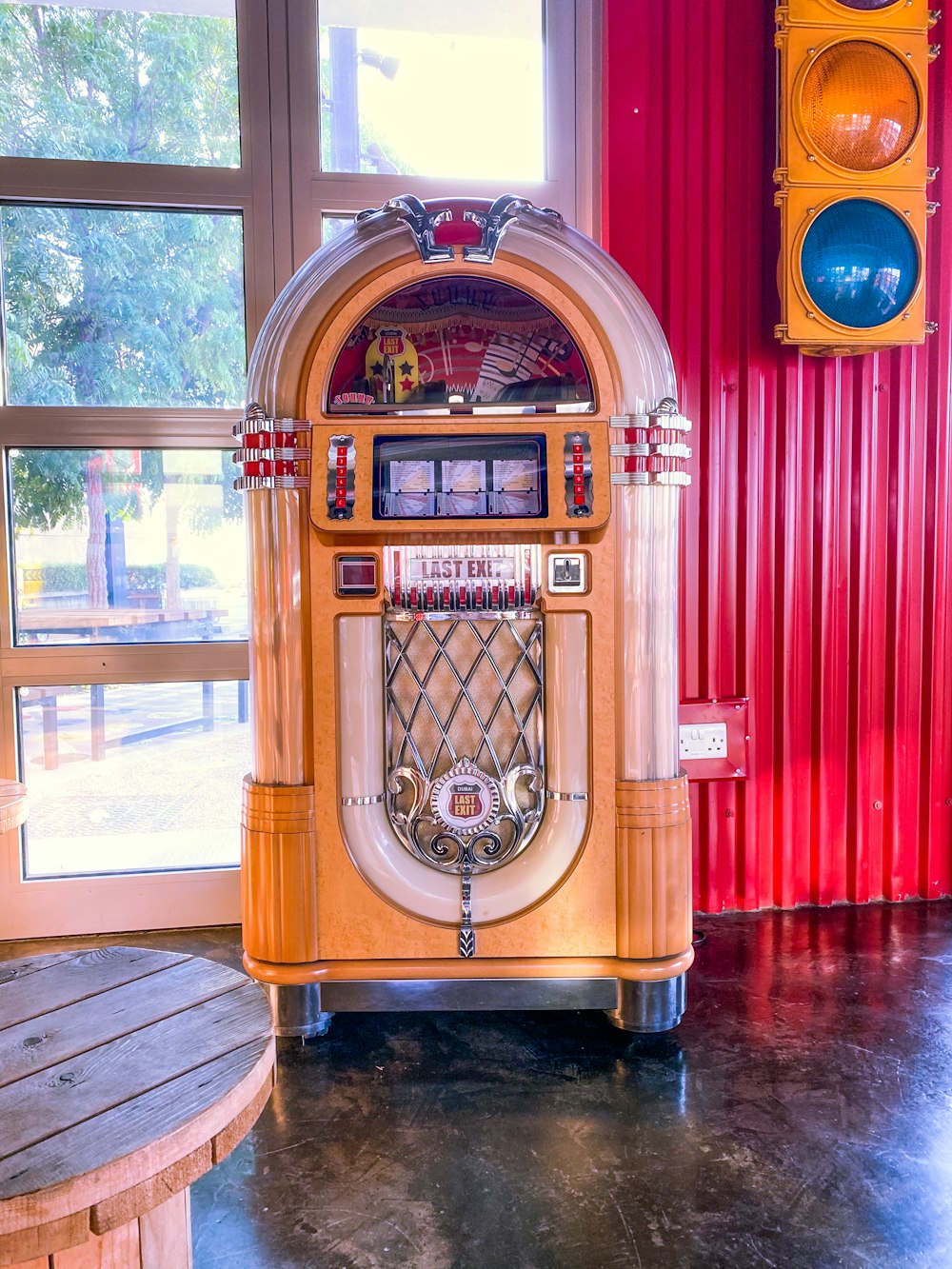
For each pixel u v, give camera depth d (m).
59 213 2.52
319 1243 1.39
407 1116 1.73
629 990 1.99
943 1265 1.34
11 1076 0.91
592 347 1.92
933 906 2.79
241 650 2.63
